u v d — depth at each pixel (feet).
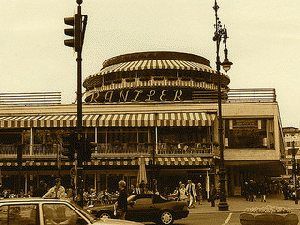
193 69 167.43
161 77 166.30
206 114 142.41
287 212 39.34
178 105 144.15
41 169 138.72
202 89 170.09
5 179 139.44
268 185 229.86
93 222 30.91
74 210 30.81
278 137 146.10
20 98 146.72
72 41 49.93
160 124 136.26
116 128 143.13
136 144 137.80
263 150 146.61
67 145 48.83
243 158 146.41
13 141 142.82
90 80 179.73
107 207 68.13
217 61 93.66
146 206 69.36
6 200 30.22
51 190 58.39
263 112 146.82
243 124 146.92
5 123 138.00
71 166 138.00
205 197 141.59
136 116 141.38
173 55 177.37
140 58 177.17
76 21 49.73
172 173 141.69
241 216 40.16
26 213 29.94
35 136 140.67
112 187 138.00
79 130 49.80
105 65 188.85
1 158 136.98
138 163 132.26
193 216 84.38
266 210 39.42
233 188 165.89
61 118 141.28
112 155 136.36
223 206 93.66
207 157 135.54
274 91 147.84
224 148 146.51
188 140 144.15
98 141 142.82
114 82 169.89
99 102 161.07
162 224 69.15
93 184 138.21
